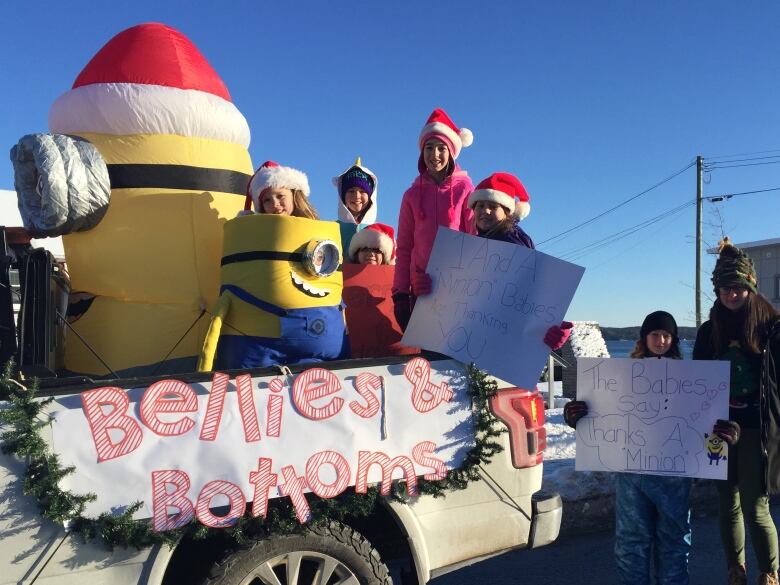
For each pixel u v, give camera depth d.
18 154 3.57
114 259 3.64
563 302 3.28
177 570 3.00
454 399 3.23
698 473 3.48
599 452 3.61
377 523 3.44
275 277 3.28
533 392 3.46
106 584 2.55
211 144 3.92
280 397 2.84
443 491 3.18
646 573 3.72
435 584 4.64
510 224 3.82
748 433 3.71
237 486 2.72
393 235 4.99
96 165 3.56
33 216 3.58
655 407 3.56
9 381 2.52
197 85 3.96
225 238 3.47
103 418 2.56
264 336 3.29
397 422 3.07
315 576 2.94
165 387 2.67
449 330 3.42
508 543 3.33
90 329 3.66
